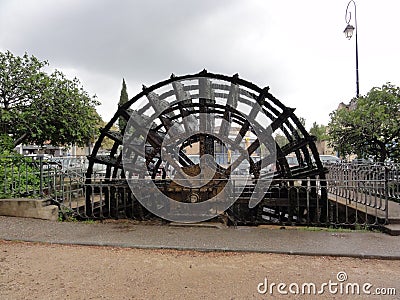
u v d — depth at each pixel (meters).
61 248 5.20
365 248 5.09
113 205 8.41
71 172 8.53
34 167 8.33
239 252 5.03
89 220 7.50
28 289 3.64
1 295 3.48
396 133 11.14
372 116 11.38
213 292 3.61
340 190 9.38
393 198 8.38
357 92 14.17
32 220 6.95
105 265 4.43
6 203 7.21
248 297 3.49
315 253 4.89
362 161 11.57
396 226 6.14
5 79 10.61
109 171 9.09
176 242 5.46
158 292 3.60
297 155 10.61
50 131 11.19
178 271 4.23
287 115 8.09
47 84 10.99
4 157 7.96
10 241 5.52
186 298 3.45
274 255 4.89
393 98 11.25
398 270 4.31
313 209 8.29
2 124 10.53
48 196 7.79
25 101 11.05
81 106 11.83
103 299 3.42
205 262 4.59
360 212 7.23
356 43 14.34
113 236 5.84
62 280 3.91
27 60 11.20
